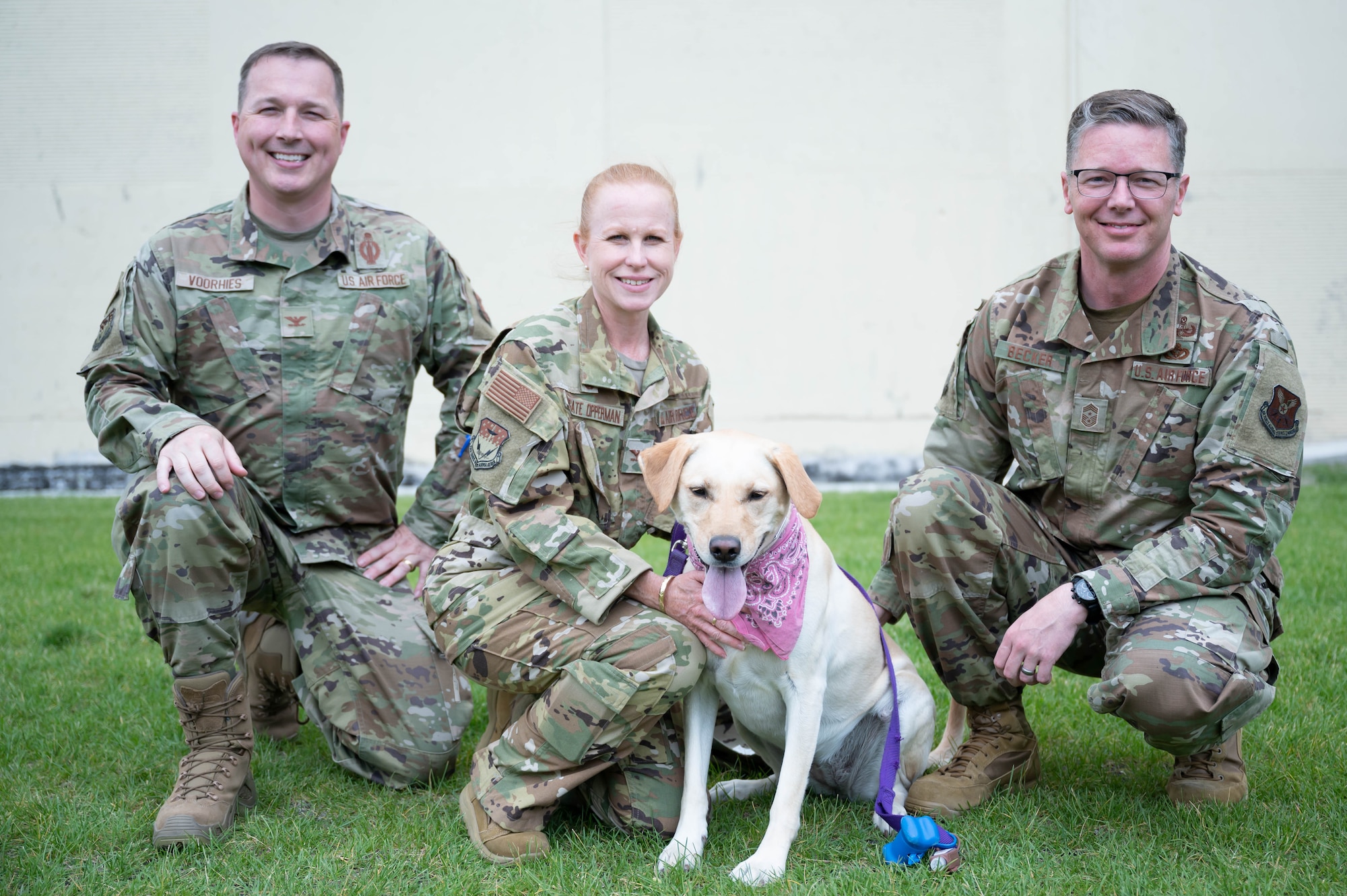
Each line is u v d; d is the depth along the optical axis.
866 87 10.95
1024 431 2.98
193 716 2.71
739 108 10.98
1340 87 10.72
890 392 11.16
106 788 2.93
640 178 2.81
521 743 2.56
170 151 11.07
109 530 7.29
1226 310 2.78
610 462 2.83
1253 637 2.63
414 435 10.90
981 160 10.98
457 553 2.82
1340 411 10.95
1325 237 10.84
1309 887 2.26
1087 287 2.91
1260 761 3.00
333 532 3.25
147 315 3.01
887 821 2.58
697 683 2.66
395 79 10.95
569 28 10.88
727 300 11.08
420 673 3.07
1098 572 2.64
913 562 2.83
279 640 3.33
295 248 3.19
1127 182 2.69
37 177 11.07
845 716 2.83
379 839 2.63
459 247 11.05
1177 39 10.74
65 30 10.96
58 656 4.16
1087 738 3.30
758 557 2.58
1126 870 2.36
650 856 2.54
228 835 2.66
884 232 11.05
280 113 3.04
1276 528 2.62
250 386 3.11
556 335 2.81
